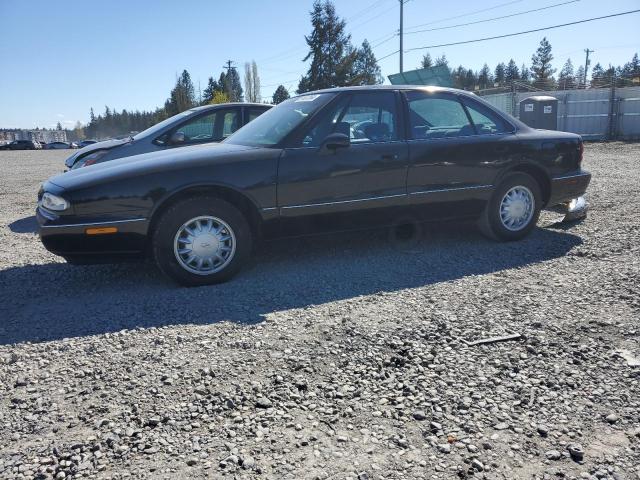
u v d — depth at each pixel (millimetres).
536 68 86188
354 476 2150
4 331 3672
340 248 5652
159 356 3207
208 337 3465
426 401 2680
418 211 5211
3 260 5672
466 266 4922
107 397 2760
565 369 2967
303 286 4453
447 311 3812
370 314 3789
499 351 3191
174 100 74000
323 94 5129
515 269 4793
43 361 3182
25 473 2189
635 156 15719
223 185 4449
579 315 3693
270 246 5383
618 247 5371
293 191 4656
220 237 4531
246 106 7723
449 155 5227
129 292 4457
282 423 2514
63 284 4758
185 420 2545
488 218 5613
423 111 5309
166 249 4387
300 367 3035
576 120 25234
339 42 57219
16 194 11641
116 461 2262
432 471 2178
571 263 4930
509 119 5727
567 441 2359
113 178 4285
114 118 137750
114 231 4266
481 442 2355
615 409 2592
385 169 4961
